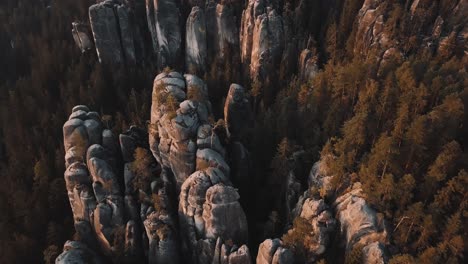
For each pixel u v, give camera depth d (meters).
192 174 64.25
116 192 67.50
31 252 70.56
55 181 77.88
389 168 56.00
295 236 56.25
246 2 106.94
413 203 53.84
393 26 86.19
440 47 82.81
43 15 136.75
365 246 51.78
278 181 70.38
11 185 81.00
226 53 109.81
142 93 101.75
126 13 114.06
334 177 58.22
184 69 117.69
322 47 100.81
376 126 63.38
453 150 53.47
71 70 113.31
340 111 71.12
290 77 100.81
